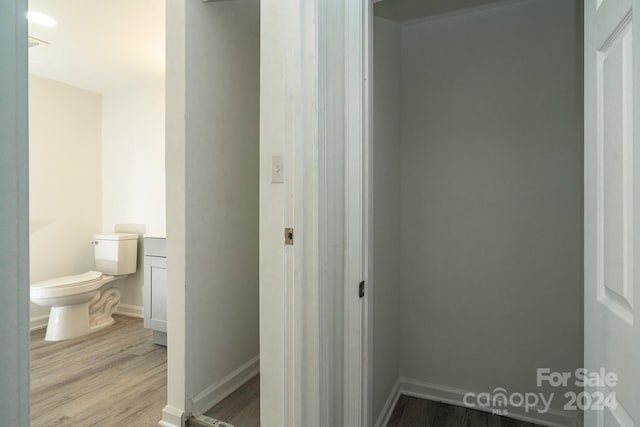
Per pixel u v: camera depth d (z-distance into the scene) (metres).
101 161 3.72
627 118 0.65
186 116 1.81
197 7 1.88
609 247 0.74
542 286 1.92
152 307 2.79
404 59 2.23
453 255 2.12
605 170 0.76
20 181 0.29
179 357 1.82
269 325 1.31
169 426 1.79
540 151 1.92
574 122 1.84
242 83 2.22
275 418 1.30
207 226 1.96
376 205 1.77
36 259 3.19
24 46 0.29
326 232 1.19
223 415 1.88
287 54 1.16
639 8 0.59
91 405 1.97
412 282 2.21
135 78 3.30
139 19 2.27
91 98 3.64
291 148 1.16
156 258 2.76
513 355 1.98
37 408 1.94
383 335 1.88
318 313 1.15
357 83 1.27
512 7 1.97
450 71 2.12
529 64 1.94
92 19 2.27
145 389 2.14
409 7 2.02
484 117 2.04
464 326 2.09
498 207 2.01
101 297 3.37
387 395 1.96
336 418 1.26
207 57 1.95
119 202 3.65
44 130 3.26
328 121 1.22
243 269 2.25
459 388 2.11
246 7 2.22
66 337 2.95
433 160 2.16
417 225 2.20
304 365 1.18
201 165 1.91
